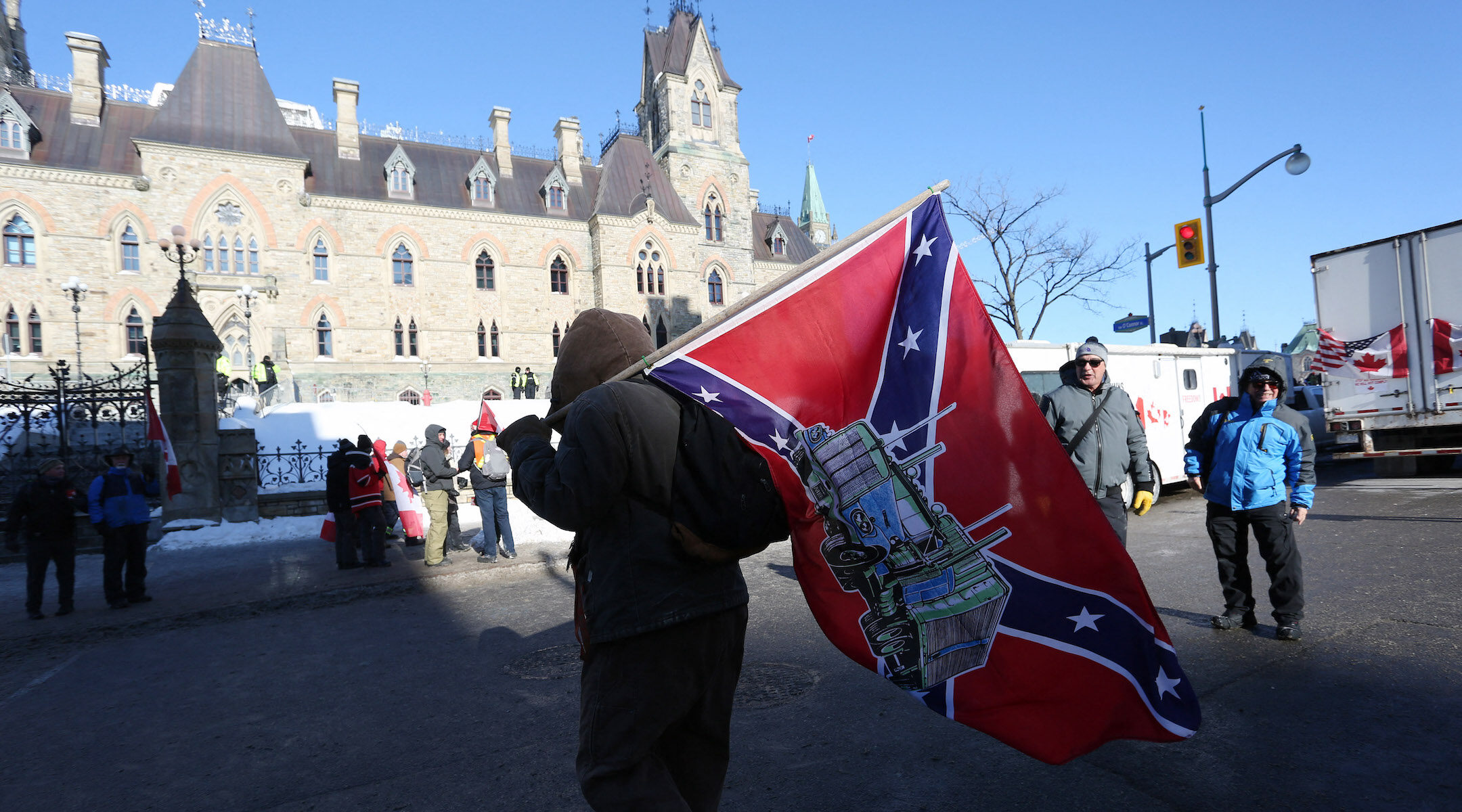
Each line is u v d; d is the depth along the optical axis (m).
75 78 36.66
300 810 3.22
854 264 2.34
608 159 48.09
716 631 1.96
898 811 2.90
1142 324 20.14
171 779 3.62
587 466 1.79
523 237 44.12
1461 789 2.83
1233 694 3.90
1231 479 4.92
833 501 2.11
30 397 12.95
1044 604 2.21
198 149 36.00
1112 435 5.02
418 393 40.66
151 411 12.22
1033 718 2.12
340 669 5.40
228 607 7.65
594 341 2.21
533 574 8.91
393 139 43.94
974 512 2.21
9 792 3.55
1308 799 2.82
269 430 21.20
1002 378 2.30
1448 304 10.91
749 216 52.50
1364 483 12.45
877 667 2.08
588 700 1.94
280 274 37.56
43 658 6.21
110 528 8.06
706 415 1.99
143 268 34.94
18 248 33.56
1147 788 2.97
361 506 9.69
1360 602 5.42
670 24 52.38
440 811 3.13
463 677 5.02
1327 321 12.27
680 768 2.08
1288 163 17.53
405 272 41.34
